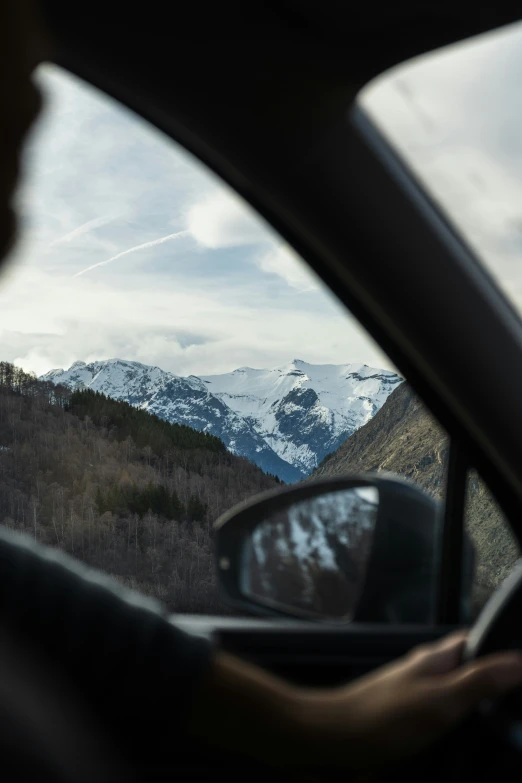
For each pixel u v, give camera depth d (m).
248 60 1.40
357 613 1.61
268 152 1.50
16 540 0.76
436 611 1.64
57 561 0.76
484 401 1.53
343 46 1.35
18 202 0.54
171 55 1.43
